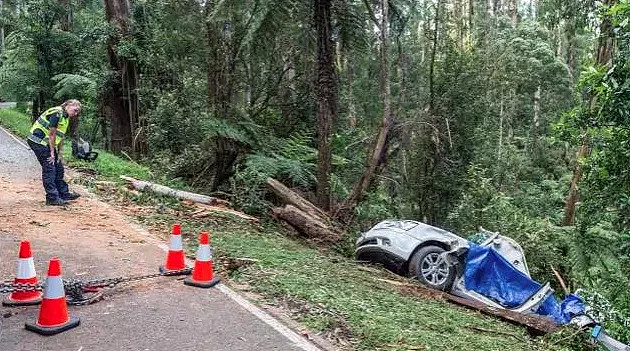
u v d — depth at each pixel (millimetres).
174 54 15086
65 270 5707
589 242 11273
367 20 12133
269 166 11039
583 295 8727
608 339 7312
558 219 16078
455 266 8578
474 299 8328
